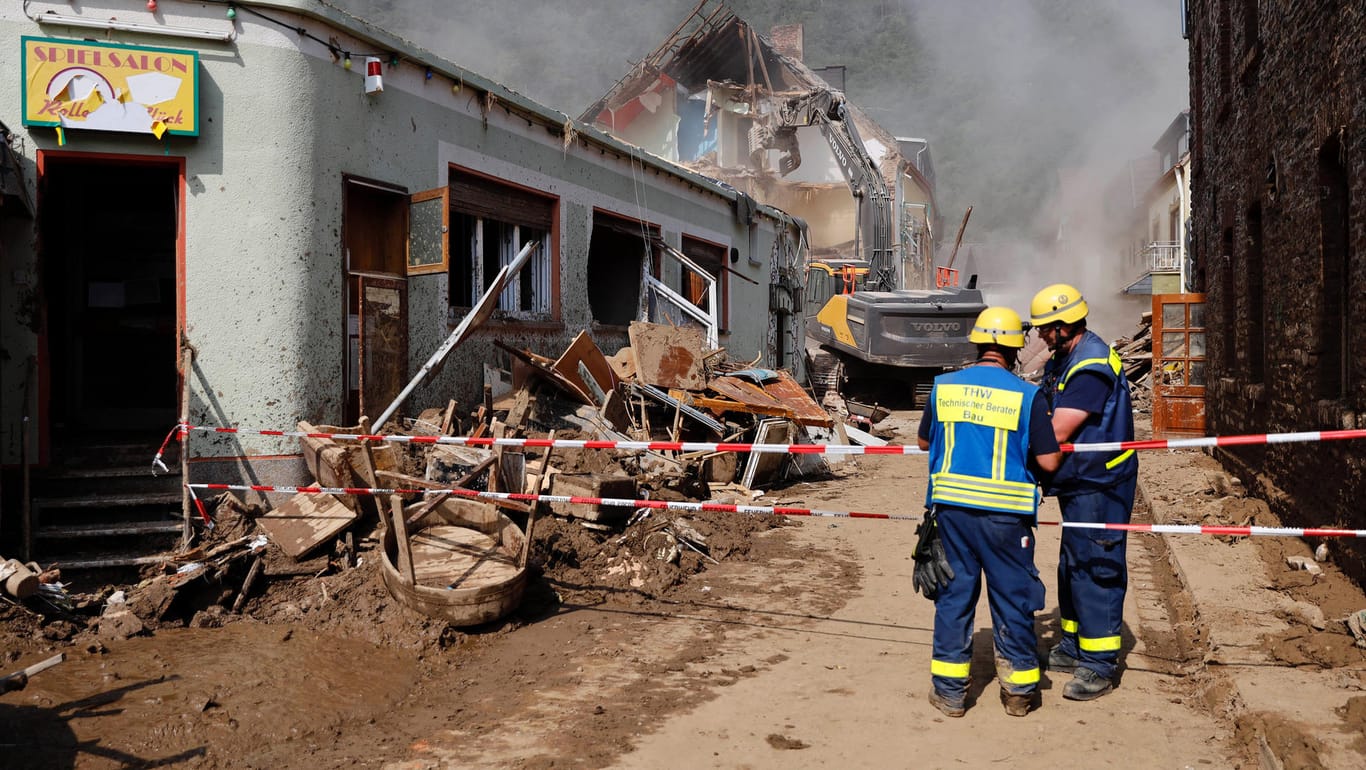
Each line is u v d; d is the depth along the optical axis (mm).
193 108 7801
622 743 4504
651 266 15039
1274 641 5297
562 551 7508
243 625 6273
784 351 22625
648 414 11867
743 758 4324
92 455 8266
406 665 5648
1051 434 4707
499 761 4340
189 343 7957
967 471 4715
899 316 23703
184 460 7516
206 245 7973
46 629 5863
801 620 6504
